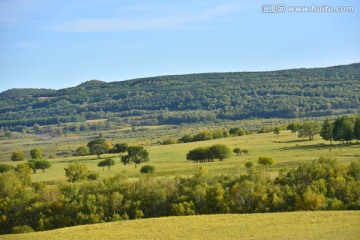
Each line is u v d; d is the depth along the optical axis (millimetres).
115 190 87062
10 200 88250
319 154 128250
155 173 115875
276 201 77062
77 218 81688
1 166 138875
